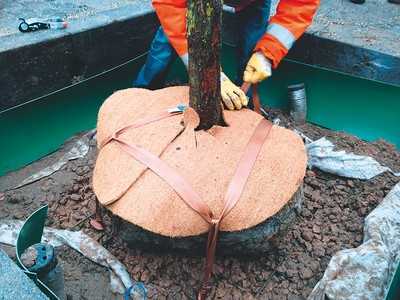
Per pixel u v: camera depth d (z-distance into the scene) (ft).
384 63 9.18
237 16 9.37
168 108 6.89
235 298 6.39
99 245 6.96
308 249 7.06
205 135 6.35
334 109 10.31
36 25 9.30
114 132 6.55
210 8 5.48
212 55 5.82
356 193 8.05
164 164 5.97
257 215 5.72
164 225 5.65
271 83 10.82
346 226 7.43
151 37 11.02
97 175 6.25
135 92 7.41
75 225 7.40
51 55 9.31
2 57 8.59
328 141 8.96
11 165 9.51
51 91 9.74
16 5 10.49
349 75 9.71
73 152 9.05
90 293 6.46
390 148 9.33
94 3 10.89
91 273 6.71
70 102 10.21
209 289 6.40
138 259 6.79
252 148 6.21
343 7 11.09
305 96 10.11
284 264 6.84
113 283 6.51
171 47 9.18
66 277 6.63
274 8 10.61
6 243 7.05
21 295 4.49
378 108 9.66
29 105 9.55
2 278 4.62
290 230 7.30
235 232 6.04
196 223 5.65
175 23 6.97
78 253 6.91
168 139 6.25
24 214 7.68
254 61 7.32
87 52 9.89
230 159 6.07
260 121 6.77
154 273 6.61
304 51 10.05
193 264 6.70
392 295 5.23
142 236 6.37
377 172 8.32
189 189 5.74
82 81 10.19
